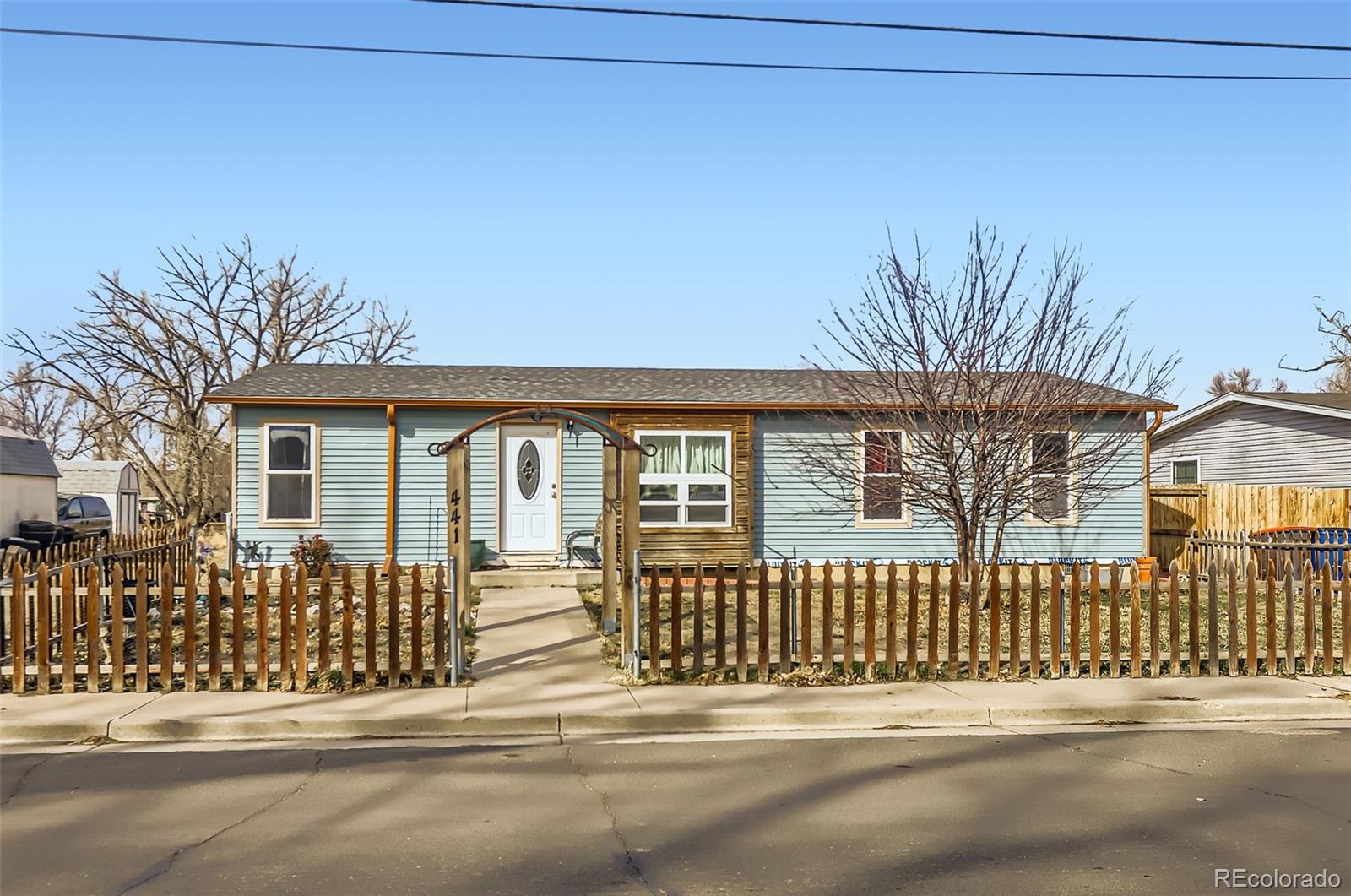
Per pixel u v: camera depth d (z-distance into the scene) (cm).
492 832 641
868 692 1038
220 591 1041
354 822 663
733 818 668
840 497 1944
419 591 1052
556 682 1068
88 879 559
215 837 632
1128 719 991
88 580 1109
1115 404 1908
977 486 1524
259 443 1855
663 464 1916
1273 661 1135
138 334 4109
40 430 6481
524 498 1905
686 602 1619
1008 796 721
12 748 877
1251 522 2217
